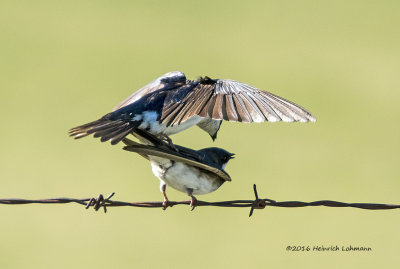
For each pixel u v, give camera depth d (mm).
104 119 6746
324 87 19656
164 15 25359
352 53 22312
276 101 5680
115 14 24828
